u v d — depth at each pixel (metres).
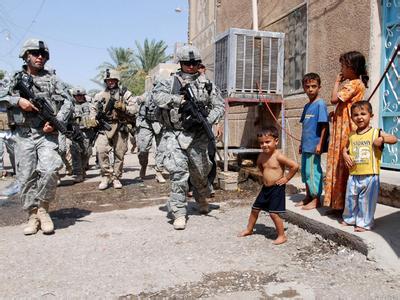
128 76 45.53
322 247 3.84
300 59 7.06
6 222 5.18
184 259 3.60
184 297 2.87
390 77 5.21
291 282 3.09
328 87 6.25
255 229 4.48
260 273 3.27
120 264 3.51
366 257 3.46
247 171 7.33
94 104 7.05
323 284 3.04
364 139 3.71
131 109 7.16
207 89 4.70
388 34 5.21
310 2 6.68
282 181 3.93
